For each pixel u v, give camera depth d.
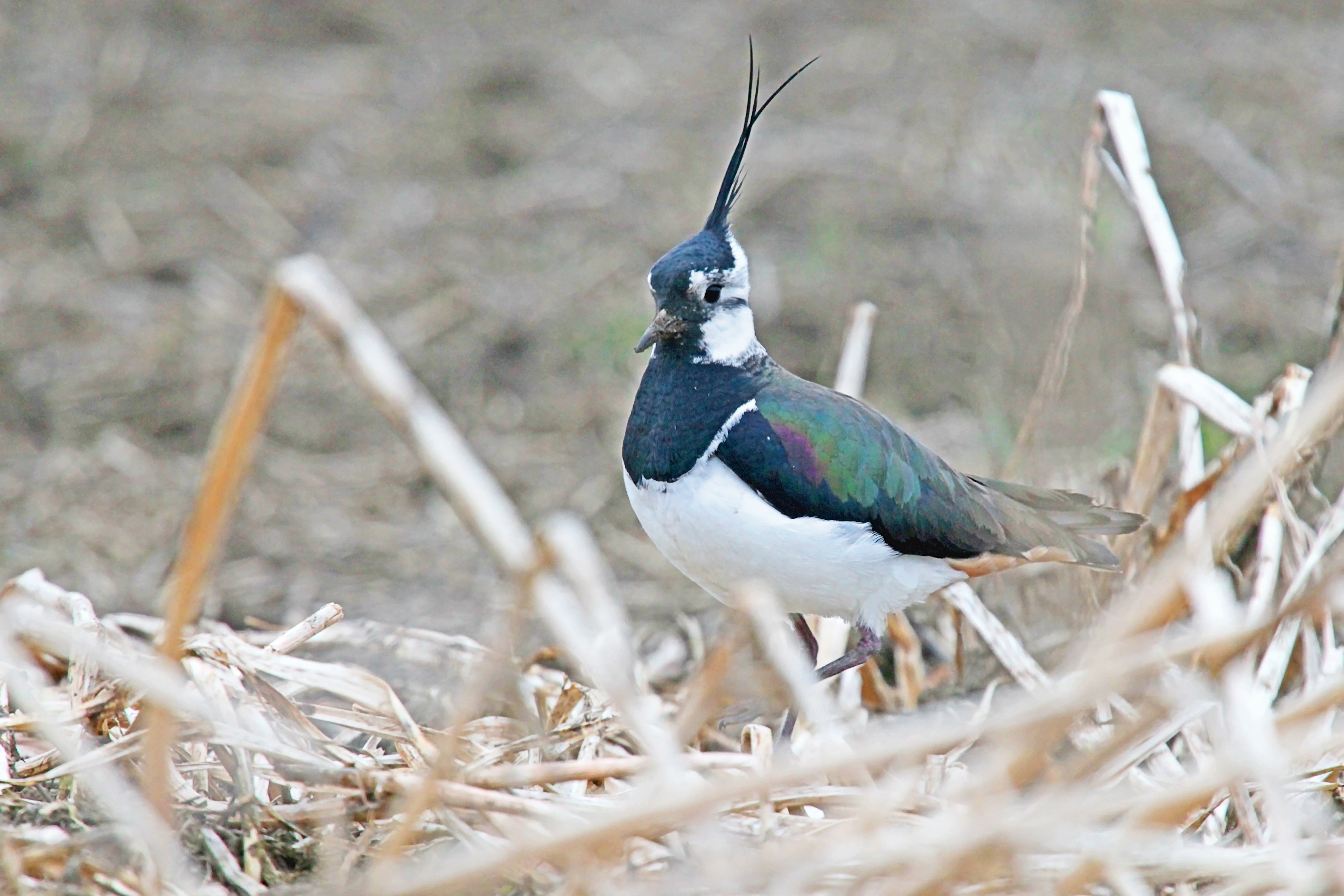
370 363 5.79
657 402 9.48
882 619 9.69
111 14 22.94
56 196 18.66
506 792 7.44
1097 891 6.78
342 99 21.09
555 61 22.17
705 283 9.35
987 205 18.09
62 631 7.00
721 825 7.27
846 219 18.28
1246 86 20.80
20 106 20.41
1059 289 16.00
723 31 23.06
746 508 9.20
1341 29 22.56
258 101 20.91
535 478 14.59
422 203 18.91
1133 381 14.59
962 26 22.86
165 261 17.58
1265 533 9.75
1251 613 9.27
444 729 8.88
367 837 7.29
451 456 5.88
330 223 18.48
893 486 9.39
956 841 6.20
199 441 14.93
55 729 7.16
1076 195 17.67
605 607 5.90
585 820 6.93
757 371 9.55
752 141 20.02
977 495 9.80
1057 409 13.00
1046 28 22.69
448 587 12.88
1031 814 6.50
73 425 15.01
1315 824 7.78
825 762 6.18
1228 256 17.27
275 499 14.11
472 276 17.56
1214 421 10.28
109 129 20.03
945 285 16.94
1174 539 10.38
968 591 10.05
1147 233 11.27
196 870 7.01
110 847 6.93
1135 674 6.51
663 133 20.41
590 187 19.25
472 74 21.80
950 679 10.50
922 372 15.81
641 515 9.68
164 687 6.31
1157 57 21.61
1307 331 15.96
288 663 8.21
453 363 16.20
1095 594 10.58
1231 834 7.68
